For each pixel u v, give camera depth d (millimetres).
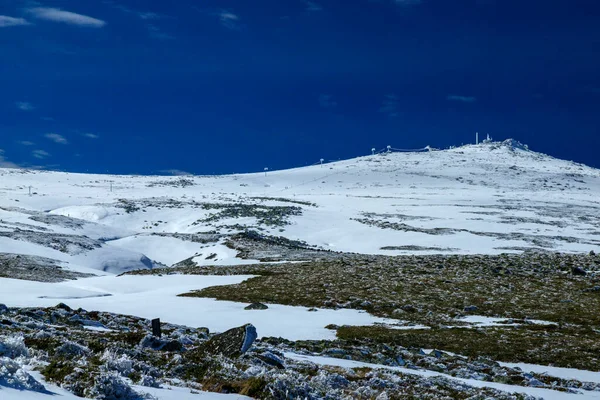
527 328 52969
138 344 22594
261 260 108250
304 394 14578
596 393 29609
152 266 125500
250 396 14234
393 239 151500
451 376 31156
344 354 34750
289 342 38781
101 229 153875
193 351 21906
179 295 66875
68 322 34844
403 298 67125
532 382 30922
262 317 52438
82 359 14648
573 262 95562
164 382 14797
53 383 11891
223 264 105438
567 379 33438
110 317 42156
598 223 183750
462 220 179500
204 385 15258
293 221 176750
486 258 102000
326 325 50531
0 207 172750
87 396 11344
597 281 80375
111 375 11867
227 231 164125
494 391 24234
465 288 74125
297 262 101312
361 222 175250
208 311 54688
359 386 20250
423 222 175750
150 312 52312
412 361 35438
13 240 117438
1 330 22188
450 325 54062
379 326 52062
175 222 185250
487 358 39031
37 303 52688
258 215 184375
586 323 56500
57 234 133125
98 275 99688
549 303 66000
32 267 94438
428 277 81875
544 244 144625
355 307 62094
